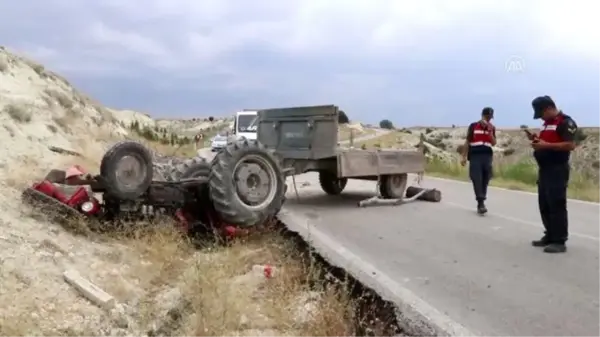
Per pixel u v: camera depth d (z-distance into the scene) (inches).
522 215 440.5
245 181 303.3
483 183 447.2
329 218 411.2
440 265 283.1
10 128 454.3
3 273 185.8
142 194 277.7
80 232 252.7
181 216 291.9
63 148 494.3
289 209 447.8
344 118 474.9
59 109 689.6
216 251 277.7
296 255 285.6
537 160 321.1
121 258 236.7
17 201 259.9
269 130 500.4
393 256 300.0
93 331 168.2
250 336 184.4
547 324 205.2
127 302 197.2
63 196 260.2
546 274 269.0
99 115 946.1
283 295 219.1
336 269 267.1
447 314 214.7
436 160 960.9
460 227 384.8
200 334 177.6
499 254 307.7
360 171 461.1
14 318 161.3
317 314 202.7
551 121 317.1
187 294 203.8
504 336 194.5
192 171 332.2
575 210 485.7
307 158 461.7
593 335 195.2
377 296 231.6
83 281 196.7
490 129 444.8
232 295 206.5
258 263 267.1
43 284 188.7
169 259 243.6
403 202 496.7
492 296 235.6
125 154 269.7
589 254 309.7
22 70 729.6
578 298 233.5
